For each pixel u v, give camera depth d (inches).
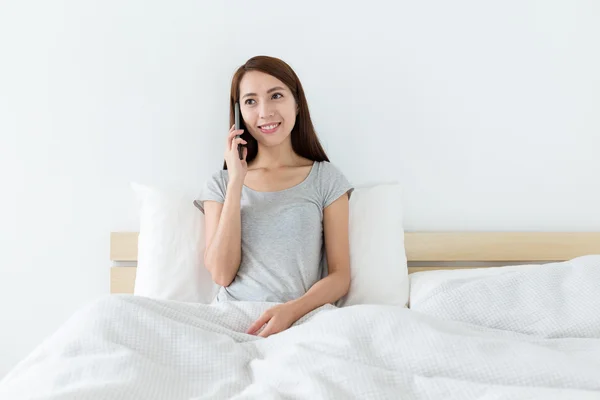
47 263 76.2
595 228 80.7
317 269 66.6
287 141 71.0
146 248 68.8
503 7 79.5
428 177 79.5
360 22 78.5
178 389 41.5
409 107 79.2
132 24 76.7
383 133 79.1
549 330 55.7
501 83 79.7
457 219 79.8
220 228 63.9
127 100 76.9
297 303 57.4
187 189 77.7
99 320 46.8
